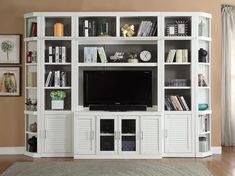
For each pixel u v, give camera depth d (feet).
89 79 22.62
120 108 22.48
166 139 21.90
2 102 23.09
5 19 23.09
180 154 21.90
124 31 22.36
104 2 23.12
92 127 21.54
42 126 21.94
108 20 23.00
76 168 18.65
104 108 22.53
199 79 22.21
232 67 26.21
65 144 21.99
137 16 22.17
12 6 23.07
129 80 22.53
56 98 22.29
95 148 21.54
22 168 18.69
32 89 22.67
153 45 23.07
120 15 22.12
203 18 22.63
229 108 26.04
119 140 21.49
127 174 17.39
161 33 21.97
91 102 22.61
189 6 23.20
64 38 21.98
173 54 22.20
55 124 21.95
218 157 21.89
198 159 21.29
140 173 17.62
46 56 22.58
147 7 23.16
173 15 21.98
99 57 22.61
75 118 21.54
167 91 23.09
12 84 23.07
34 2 23.09
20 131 23.12
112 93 22.58
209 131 22.67
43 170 18.22
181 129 21.89
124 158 21.52
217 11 23.16
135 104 22.53
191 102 21.91
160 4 23.15
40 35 21.91
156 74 22.89
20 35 23.07
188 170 18.30
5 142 23.13
